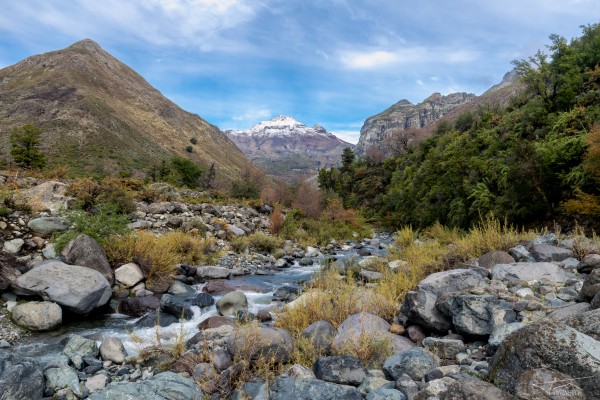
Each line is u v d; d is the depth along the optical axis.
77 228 8.94
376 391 3.20
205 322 6.37
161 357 4.76
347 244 20.80
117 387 3.48
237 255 13.77
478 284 5.34
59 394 3.85
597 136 12.10
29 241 8.53
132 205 14.97
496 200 16.73
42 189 12.44
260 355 4.20
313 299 5.97
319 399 3.21
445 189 23.05
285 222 20.17
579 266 5.74
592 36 23.19
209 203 22.00
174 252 11.09
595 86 18.88
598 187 12.66
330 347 4.44
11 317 6.23
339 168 61.19
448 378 3.09
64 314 6.66
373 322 4.95
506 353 2.92
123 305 7.37
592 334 3.03
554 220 14.02
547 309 4.14
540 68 20.66
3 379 3.53
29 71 145.25
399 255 11.03
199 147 163.50
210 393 3.78
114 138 110.12
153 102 179.62
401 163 48.12
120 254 9.02
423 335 4.75
